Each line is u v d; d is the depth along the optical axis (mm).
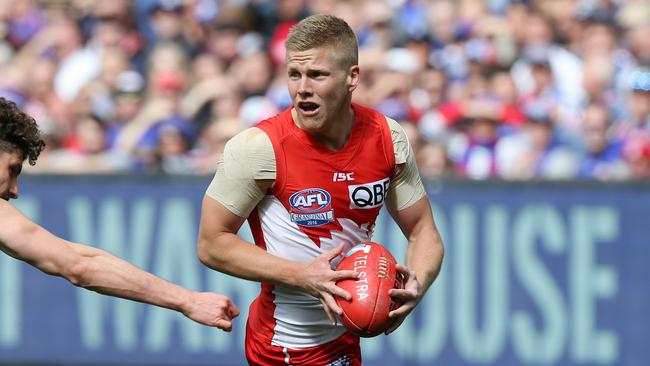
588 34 34531
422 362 27516
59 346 28719
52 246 13695
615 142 31172
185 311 14102
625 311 27016
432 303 27531
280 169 15867
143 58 35344
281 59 34688
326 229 16156
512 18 34719
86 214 28484
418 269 16516
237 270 15953
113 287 13844
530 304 27266
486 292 27359
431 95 32719
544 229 27250
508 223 27328
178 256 28109
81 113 33656
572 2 35469
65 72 35250
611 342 27094
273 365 17203
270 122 16031
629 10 35719
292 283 15672
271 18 36062
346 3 36375
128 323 28516
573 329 27219
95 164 31844
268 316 17062
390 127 16250
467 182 27422
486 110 31500
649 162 30641
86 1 37719
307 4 36344
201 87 33000
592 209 27125
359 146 15984
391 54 34219
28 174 28672
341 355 17094
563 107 32406
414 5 35688
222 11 35469
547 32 34438
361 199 16078
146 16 36000
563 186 27188
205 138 32156
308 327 16859
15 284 28844
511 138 31125
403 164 16359
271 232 16312
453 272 27453
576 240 27172
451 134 31484
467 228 27422
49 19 37844
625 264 27016
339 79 15344
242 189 15875
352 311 15438
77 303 28688
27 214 28656
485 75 33250
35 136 14672
